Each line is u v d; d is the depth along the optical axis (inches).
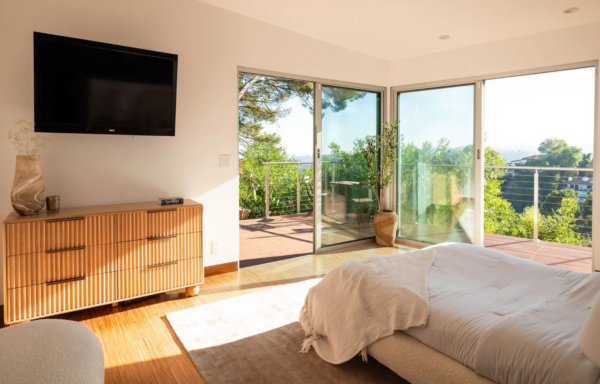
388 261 92.5
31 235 94.1
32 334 52.0
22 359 45.1
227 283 136.2
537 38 154.0
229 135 145.9
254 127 309.1
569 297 70.8
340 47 177.9
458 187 180.5
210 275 144.3
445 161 184.2
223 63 142.5
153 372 80.4
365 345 75.5
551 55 150.9
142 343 92.7
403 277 82.1
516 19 140.3
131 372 80.4
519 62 158.7
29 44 106.1
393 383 76.1
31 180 98.5
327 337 86.3
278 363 83.1
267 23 152.7
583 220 204.1
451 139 181.5
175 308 113.6
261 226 241.8
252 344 91.3
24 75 106.0
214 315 107.9
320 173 177.6
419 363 67.1
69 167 114.3
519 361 53.9
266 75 155.9
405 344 70.2
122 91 113.4
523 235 230.8
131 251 109.4
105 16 117.1
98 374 46.5
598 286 74.1
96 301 104.5
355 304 78.5
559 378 49.8
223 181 145.5
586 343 49.9
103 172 120.0
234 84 146.0
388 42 171.5
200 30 136.1
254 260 166.7
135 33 122.7
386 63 199.5
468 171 176.7
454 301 71.2
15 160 106.0
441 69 181.5
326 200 182.7
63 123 105.0
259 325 101.5
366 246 193.6
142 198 127.7
